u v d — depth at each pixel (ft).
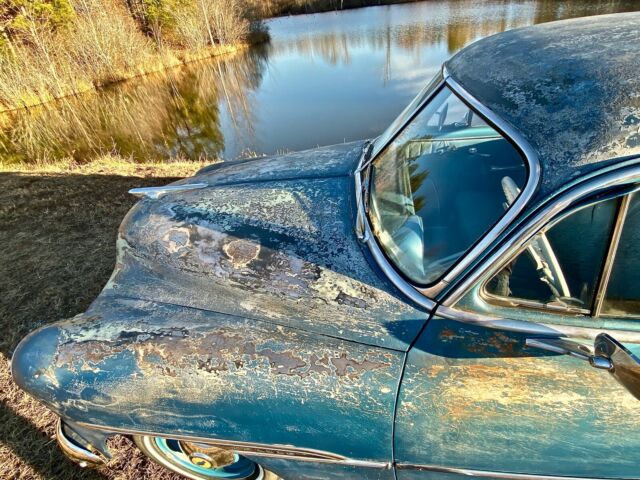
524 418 4.14
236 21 83.87
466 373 4.14
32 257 12.28
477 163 5.24
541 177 3.82
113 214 14.64
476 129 5.30
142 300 5.39
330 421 4.34
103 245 12.73
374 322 4.48
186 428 4.68
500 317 4.08
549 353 4.00
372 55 63.93
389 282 4.66
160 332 4.86
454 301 4.17
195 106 47.57
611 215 3.69
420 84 45.93
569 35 5.04
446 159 5.49
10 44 48.32
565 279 3.99
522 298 4.10
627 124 3.68
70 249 12.60
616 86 3.91
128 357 4.71
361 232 5.22
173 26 77.15
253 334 4.66
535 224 3.80
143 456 6.92
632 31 4.75
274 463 4.87
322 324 4.60
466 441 4.32
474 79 5.13
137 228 6.40
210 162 20.42
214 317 4.93
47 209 15.17
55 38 54.44
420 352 4.25
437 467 4.54
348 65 59.93
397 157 6.07
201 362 4.56
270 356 4.49
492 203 4.52
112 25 61.98
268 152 31.71
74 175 18.34
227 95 51.47
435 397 4.19
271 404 4.40
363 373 4.28
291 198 6.15
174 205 6.58
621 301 3.93
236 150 32.78
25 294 10.73
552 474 4.46
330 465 4.72
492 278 4.06
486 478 4.59
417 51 62.34
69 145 35.19
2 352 9.03
